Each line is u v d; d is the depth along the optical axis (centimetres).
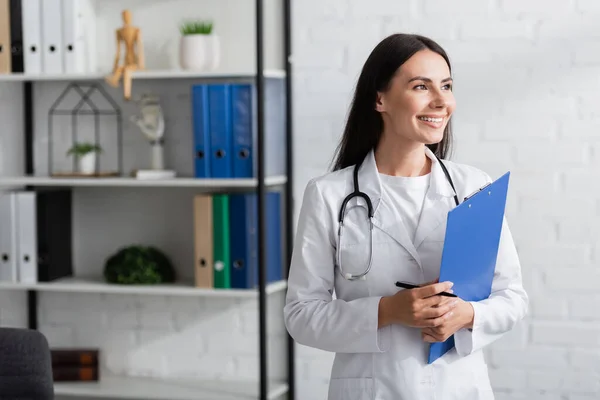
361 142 213
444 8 356
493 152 354
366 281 204
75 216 408
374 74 204
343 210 206
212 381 393
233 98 359
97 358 393
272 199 370
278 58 378
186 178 378
